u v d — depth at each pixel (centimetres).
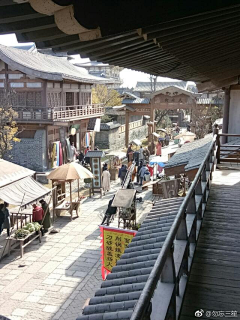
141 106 3216
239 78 837
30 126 2355
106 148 3475
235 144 1215
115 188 2014
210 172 827
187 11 216
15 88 2403
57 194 1549
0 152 1997
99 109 3206
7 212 1234
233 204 724
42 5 157
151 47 365
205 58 509
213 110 3256
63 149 2584
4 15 179
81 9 170
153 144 3162
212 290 409
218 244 537
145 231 545
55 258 1109
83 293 903
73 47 246
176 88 3031
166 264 301
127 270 434
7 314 808
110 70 5484
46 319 792
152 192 1839
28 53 2681
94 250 1171
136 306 183
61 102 2600
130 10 196
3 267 1047
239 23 355
